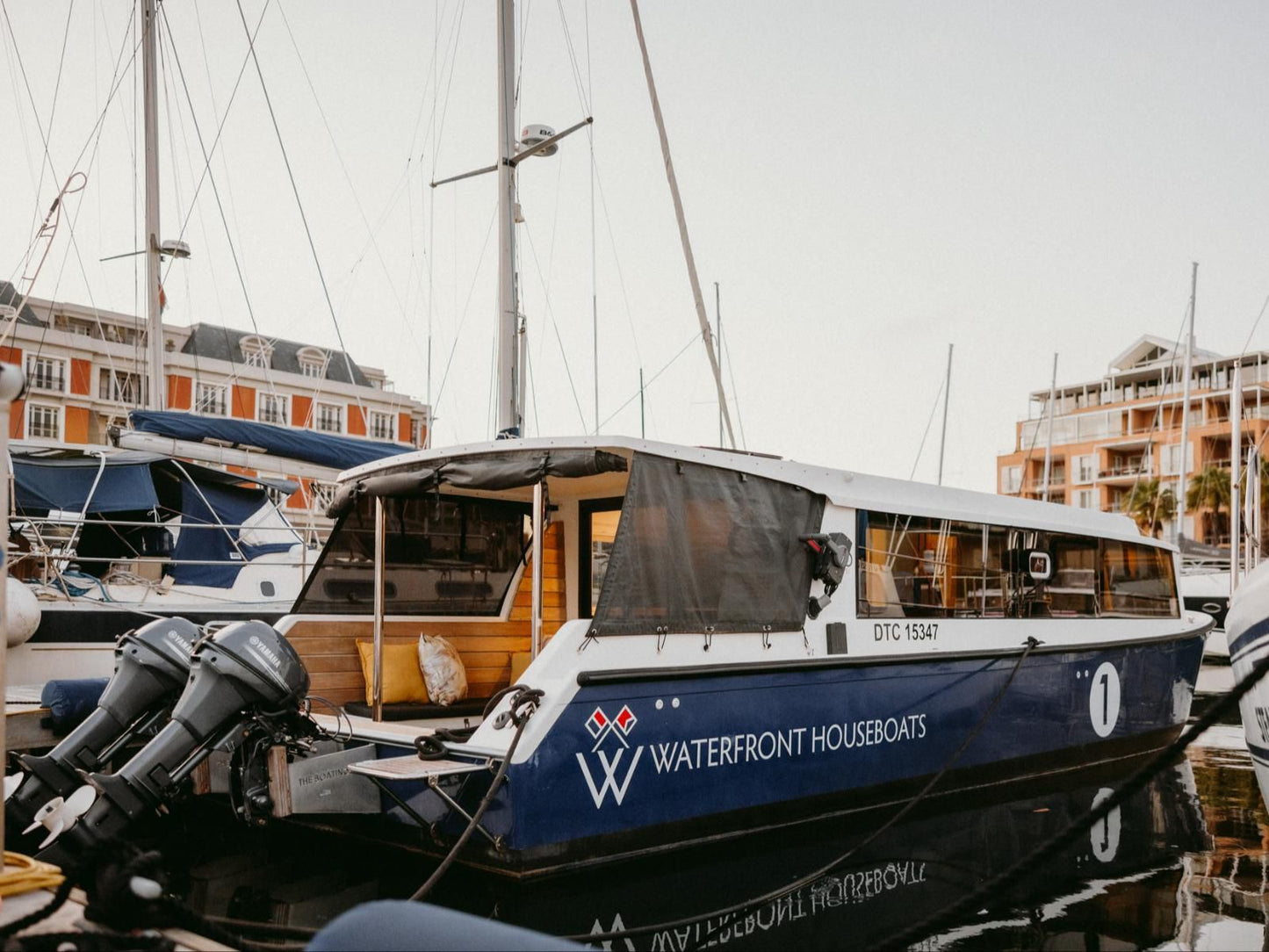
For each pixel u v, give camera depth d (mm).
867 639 6102
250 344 44562
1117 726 8094
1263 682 4715
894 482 6480
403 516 6777
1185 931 4273
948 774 6555
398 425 47844
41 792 4488
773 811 5465
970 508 7086
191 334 42781
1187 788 7355
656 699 4941
